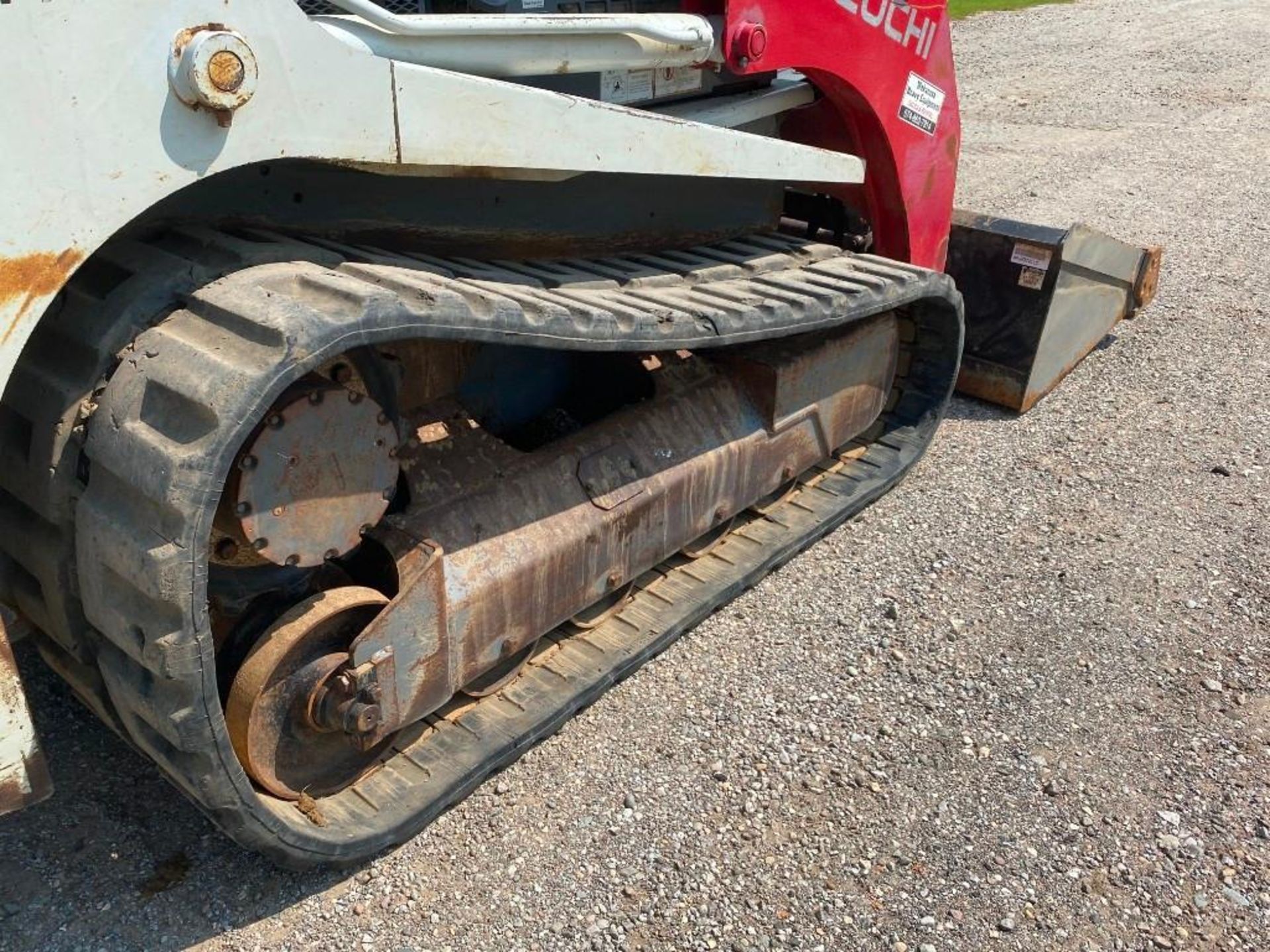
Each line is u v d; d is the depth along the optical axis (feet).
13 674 5.63
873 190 11.69
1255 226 20.38
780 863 7.32
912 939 6.80
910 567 10.56
